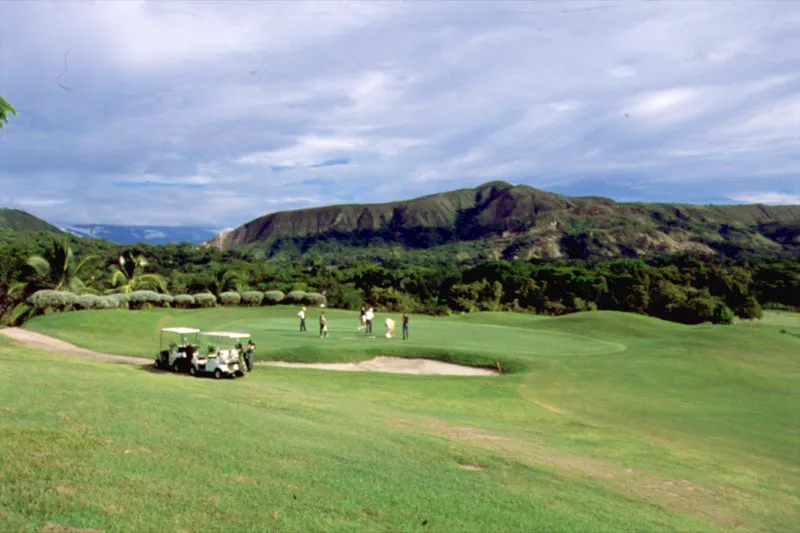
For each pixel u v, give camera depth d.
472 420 20.50
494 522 10.05
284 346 34.50
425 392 25.62
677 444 19.47
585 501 12.12
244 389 21.86
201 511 9.15
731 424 22.28
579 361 34.12
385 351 34.06
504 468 13.99
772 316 120.50
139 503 9.15
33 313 50.44
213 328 45.25
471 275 147.75
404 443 15.23
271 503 9.77
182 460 11.38
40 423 12.62
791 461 18.12
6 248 71.44
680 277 131.00
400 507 10.28
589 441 18.97
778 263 152.00
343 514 9.68
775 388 29.61
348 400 22.05
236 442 13.06
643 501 12.91
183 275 137.38
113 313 44.84
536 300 126.44
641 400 26.12
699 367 33.66
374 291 119.12
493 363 32.53
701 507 13.12
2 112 20.69
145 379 21.55
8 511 8.40
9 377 17.72
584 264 158.50
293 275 140.62
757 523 12.54
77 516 8.47
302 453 12.87
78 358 28.34
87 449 11.29
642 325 55.25
